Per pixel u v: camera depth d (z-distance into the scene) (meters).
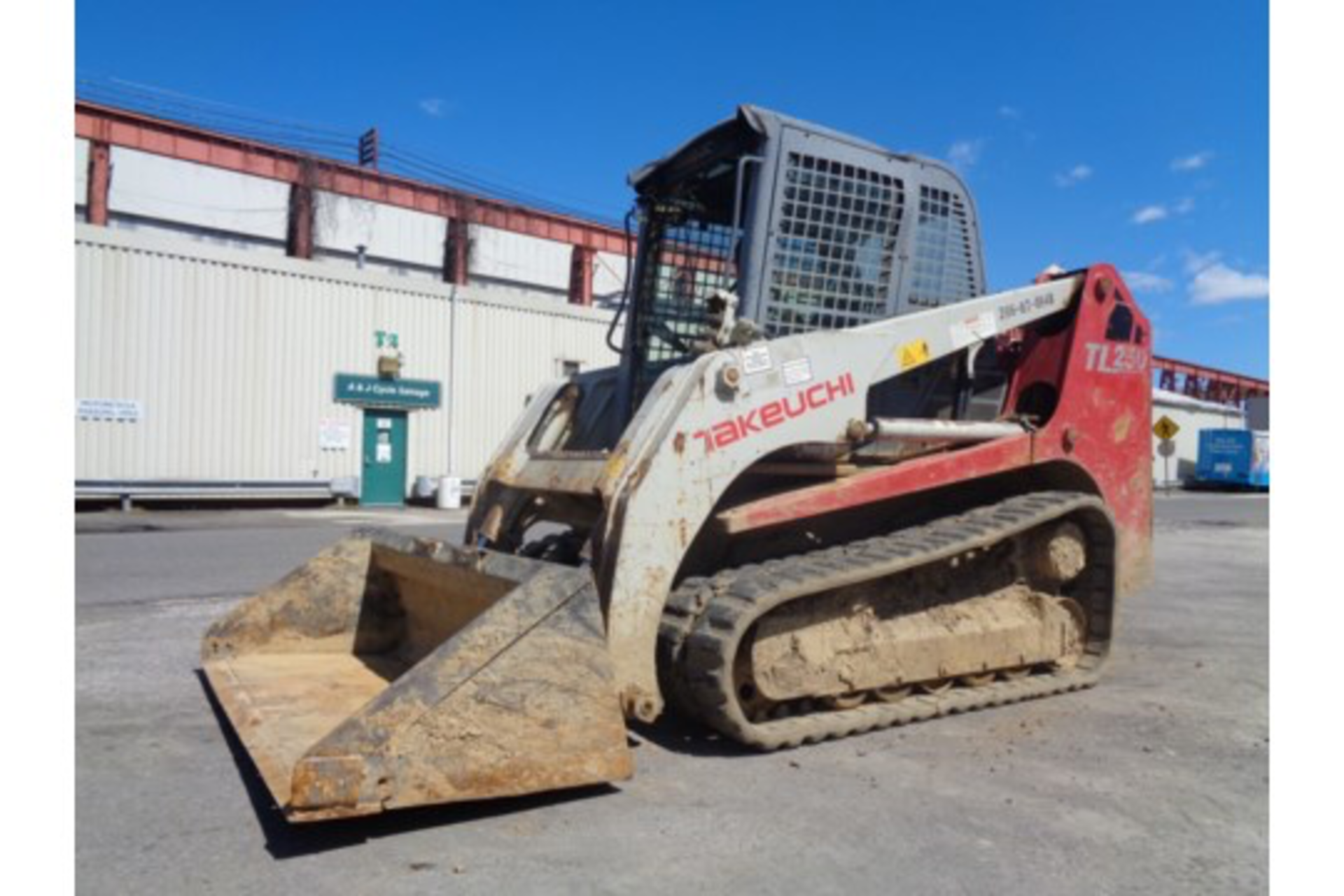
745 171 5.44
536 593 3.78
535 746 3.68
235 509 19.69
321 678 5.10
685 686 4.52
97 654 6.30
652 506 4.45
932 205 5.86
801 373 4.95
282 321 19.95
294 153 31.78
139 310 18.31
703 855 3.38
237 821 3.62
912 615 5.23
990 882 3.22
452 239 34.72
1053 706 5.46
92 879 3.12
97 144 28.30
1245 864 3.38
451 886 3.11
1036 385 6.11
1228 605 9.34
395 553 5.41
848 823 3.69
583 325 24.42
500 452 6.07
